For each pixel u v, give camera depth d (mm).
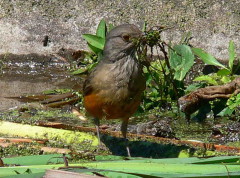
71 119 12734
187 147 10758
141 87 10547
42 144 10984
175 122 12469
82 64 15484
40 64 15719
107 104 10508
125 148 11070
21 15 15836
